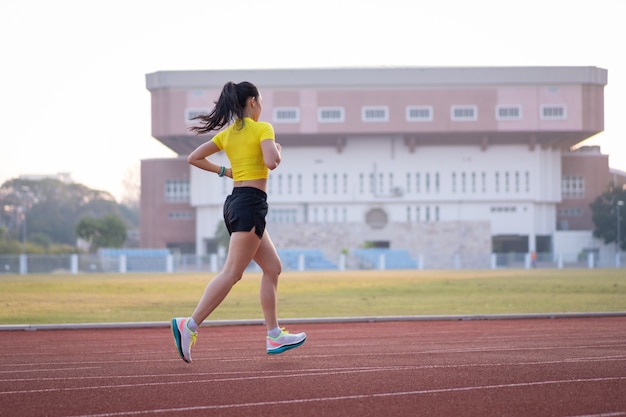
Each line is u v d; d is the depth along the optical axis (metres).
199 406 4.37
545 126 85.31
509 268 66.44
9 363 6.48
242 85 5.94
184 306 16.61
